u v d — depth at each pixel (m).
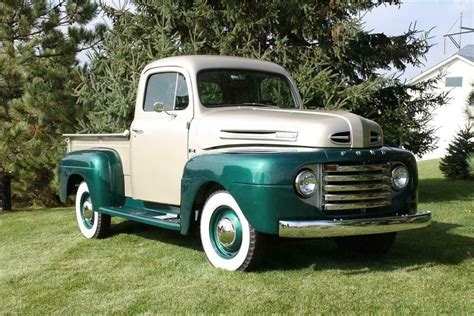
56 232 7.70
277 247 6.18
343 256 5.79
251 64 6.47
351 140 5.03
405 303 4.26
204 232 5.35
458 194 11.77
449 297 4.39
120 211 6.46
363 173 5.01
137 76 10.37
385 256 5.78
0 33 13.88
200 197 5.46
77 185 7.61
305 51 10.55
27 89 13.27
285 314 4.09
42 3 14.12
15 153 13.65
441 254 5.82
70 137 7.82
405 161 5.29
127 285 4.96
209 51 11.34
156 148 6.21
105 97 10.99
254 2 10.69
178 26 11.24
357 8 10.12
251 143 5.29
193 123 5.79
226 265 5.17
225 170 4.96
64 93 13.50
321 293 4.49
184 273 5.23
